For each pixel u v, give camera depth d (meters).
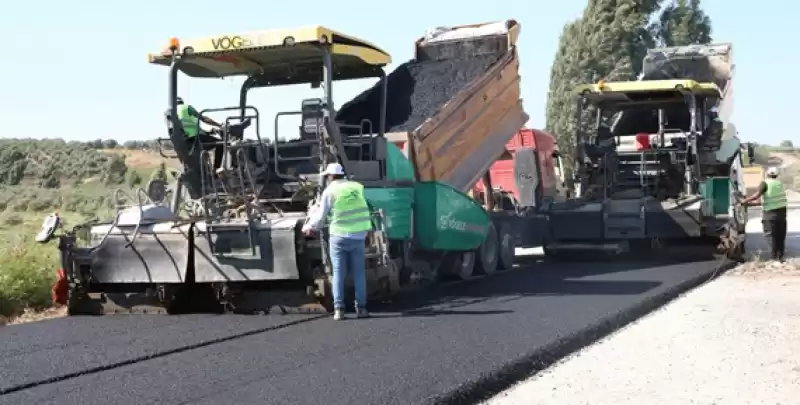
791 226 22.78
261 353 6.66
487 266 12.67
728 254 13.52
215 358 6.51
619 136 15.07
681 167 14.21
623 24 32.38
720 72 17.05
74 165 45.25
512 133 13.43
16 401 5.37
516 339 7.06
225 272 8.62
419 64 12.97
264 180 9.45
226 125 9.25
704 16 33.91
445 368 6.04
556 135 31.95
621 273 12.15
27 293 9.75
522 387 5.82
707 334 7.48
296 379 5.79
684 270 12.23
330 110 9.09
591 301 9.21
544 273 12.57
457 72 12.41
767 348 6.89
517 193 14.98
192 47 9.38
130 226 8.96
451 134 11.46
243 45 9.20
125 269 8.89
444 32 13.50
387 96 12.07
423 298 9.84
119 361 6.42
